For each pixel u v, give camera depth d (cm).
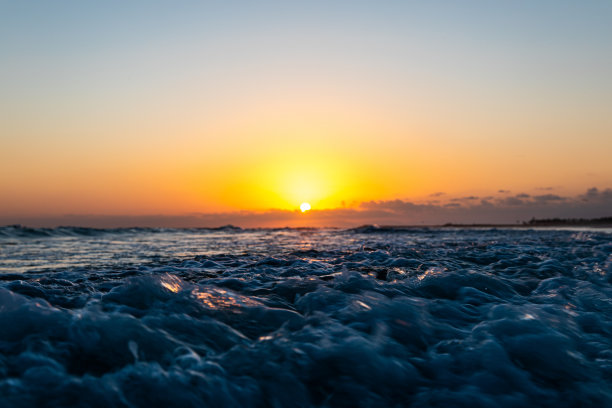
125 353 244
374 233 1967
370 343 280
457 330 319
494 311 364
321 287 423
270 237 1666
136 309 312
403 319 329
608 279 530
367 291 412
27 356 231
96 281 464
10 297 302
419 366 259
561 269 600
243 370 237
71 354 238
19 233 1762
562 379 246
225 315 319
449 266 605
